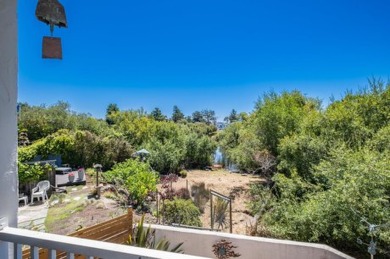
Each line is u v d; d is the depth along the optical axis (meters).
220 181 14.22
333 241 6.41
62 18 1.61
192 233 4.70
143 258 1.02
